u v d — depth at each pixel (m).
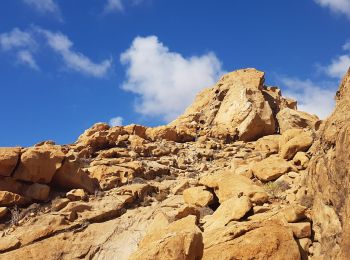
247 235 14.59
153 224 17.89
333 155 15.16
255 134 33.81
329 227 14.39
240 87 36.94
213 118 36.62
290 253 14.22
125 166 25.94
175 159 29.27
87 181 23.28
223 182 20.44
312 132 24.39
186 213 18.12
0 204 20.16
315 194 16.67
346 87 16.34
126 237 19.11
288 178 21.25
